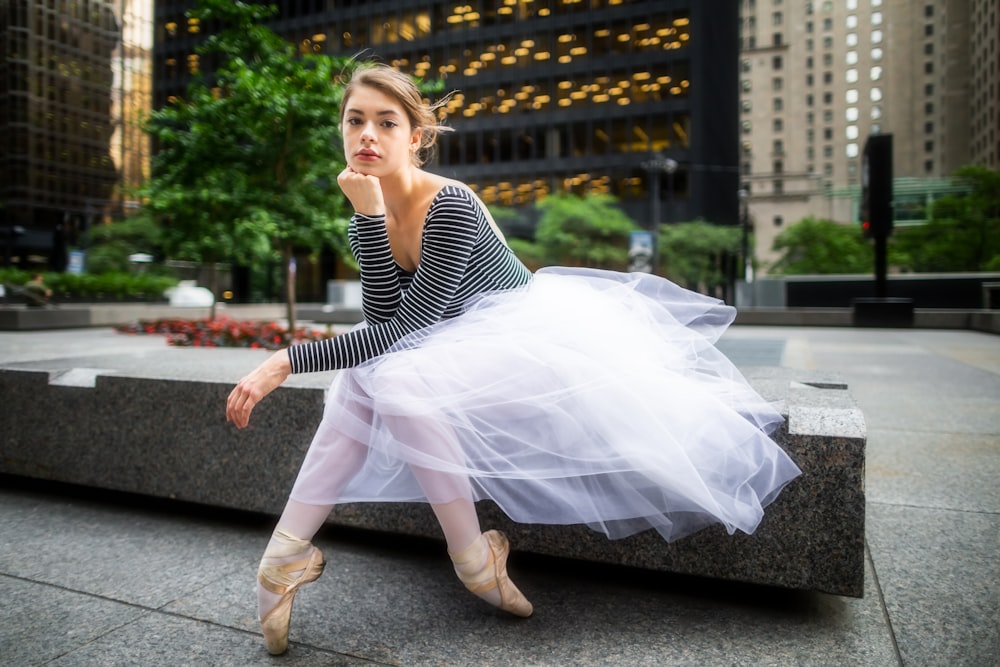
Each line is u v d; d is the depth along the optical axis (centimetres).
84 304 2509
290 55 1020
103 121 6944
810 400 229
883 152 1827
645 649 177
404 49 4997
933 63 11156
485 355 174
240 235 1033
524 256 3884
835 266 5700
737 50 6481
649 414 175
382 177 178
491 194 4869
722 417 183
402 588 218
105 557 244
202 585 219
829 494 190
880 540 255
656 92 4531
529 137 4784
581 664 169
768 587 217
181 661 172
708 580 223
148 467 284
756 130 11812
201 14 975
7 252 3919
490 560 182
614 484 188
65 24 6562
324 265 5244
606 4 4600
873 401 591
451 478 174
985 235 4450
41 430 307
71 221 6556
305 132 990
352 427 171
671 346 192
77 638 184
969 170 4506
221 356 405
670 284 211
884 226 1839
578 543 217
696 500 175
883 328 1819
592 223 3750
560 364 176
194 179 1033
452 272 171
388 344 170
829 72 11612
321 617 197
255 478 263
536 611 200
